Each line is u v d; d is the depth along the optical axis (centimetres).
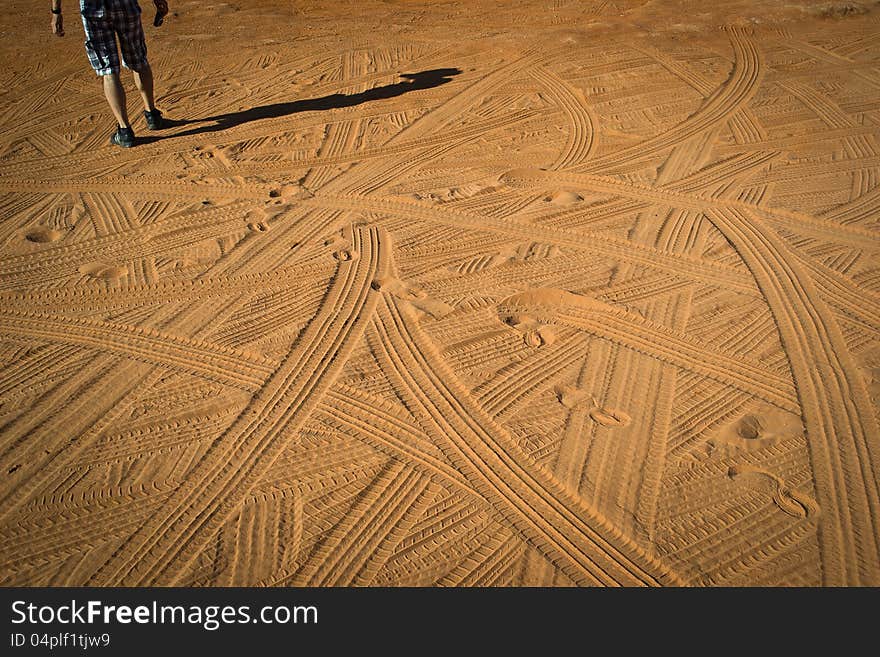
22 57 939
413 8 1094
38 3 1130
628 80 836
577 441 387
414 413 407
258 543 341
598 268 523
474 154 691
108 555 338
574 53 912
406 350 452
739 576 324
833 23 972
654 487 363
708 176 641
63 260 550
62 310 495
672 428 394
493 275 519
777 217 577
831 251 534
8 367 445
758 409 404
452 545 338
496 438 390
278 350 454
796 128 719
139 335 470
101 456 385
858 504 352
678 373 430
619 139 711
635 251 541
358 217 596
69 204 626
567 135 720
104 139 739
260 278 524
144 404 416
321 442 390
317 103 807
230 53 952
